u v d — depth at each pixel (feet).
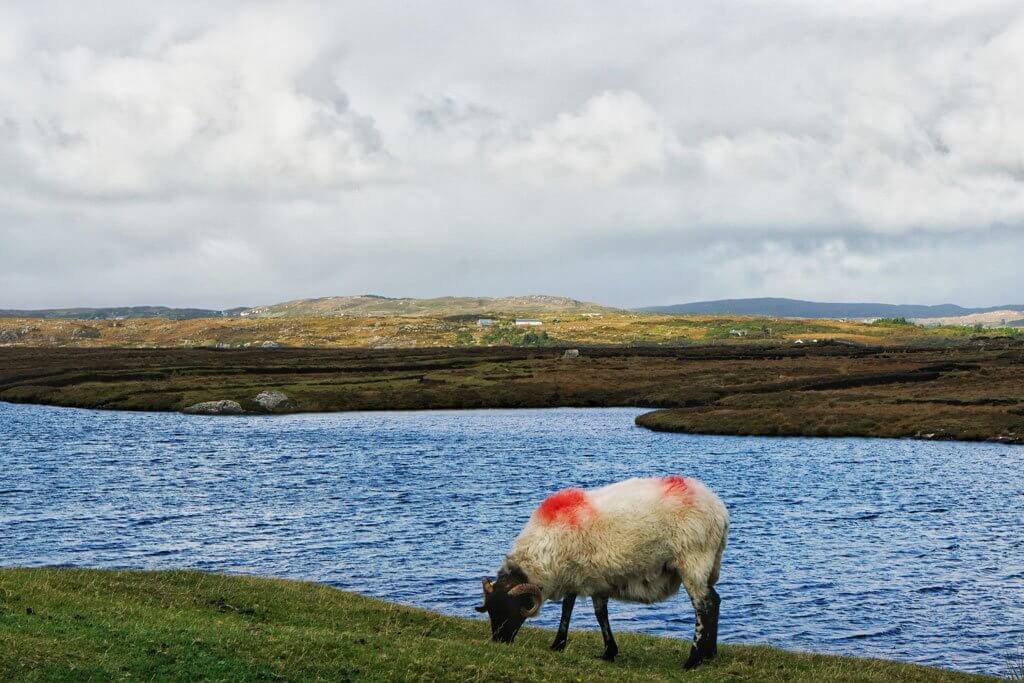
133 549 131.44
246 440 279.49
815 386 399.85
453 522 152.15
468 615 98.89
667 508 61.82
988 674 83.25
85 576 73.20
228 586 79.30
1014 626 98.07
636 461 233.55
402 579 115.44
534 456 243.81
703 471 214.07
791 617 100.58
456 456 243.19
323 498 175.52
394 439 284.20
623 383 448.24
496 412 384.06
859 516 157.38
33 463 223.30
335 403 396.37
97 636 51.47
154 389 425.28
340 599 78.84
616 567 61.52
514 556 62.95
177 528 146.41
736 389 407.44
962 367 455.22
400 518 155.43
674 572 62.95
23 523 149.28
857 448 258.37
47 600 58.75
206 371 498.28
